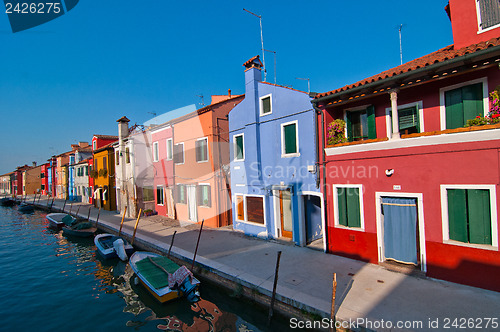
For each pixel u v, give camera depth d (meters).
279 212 11.92
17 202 45.47
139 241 14.23
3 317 8.36
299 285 7.32
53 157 48.38
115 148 25.19
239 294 7.96
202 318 7.75
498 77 6.62
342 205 9.30
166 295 8.38
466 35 7.68
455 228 6.87
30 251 15.98
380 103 8.93
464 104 7.15
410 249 7.77
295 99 10.78
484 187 6.35
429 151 7.20
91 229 18.88
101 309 8.73
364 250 8.70
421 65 6.79
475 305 5.80
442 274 7.04
